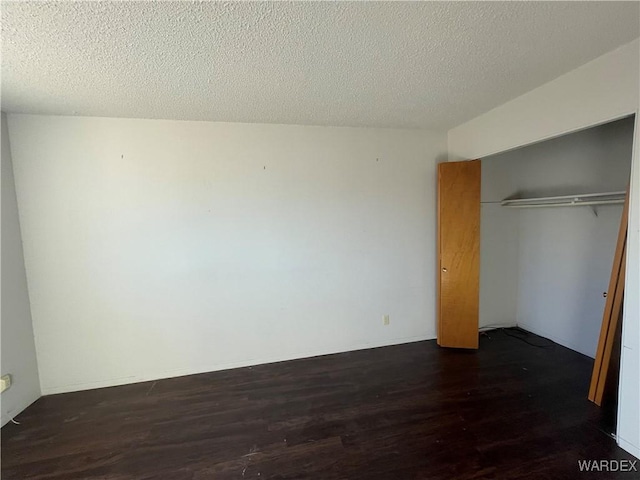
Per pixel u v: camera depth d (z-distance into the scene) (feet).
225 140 9.39
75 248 8.59
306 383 8.82
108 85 6.68
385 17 4.64
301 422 7.11
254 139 9.61
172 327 9.36
